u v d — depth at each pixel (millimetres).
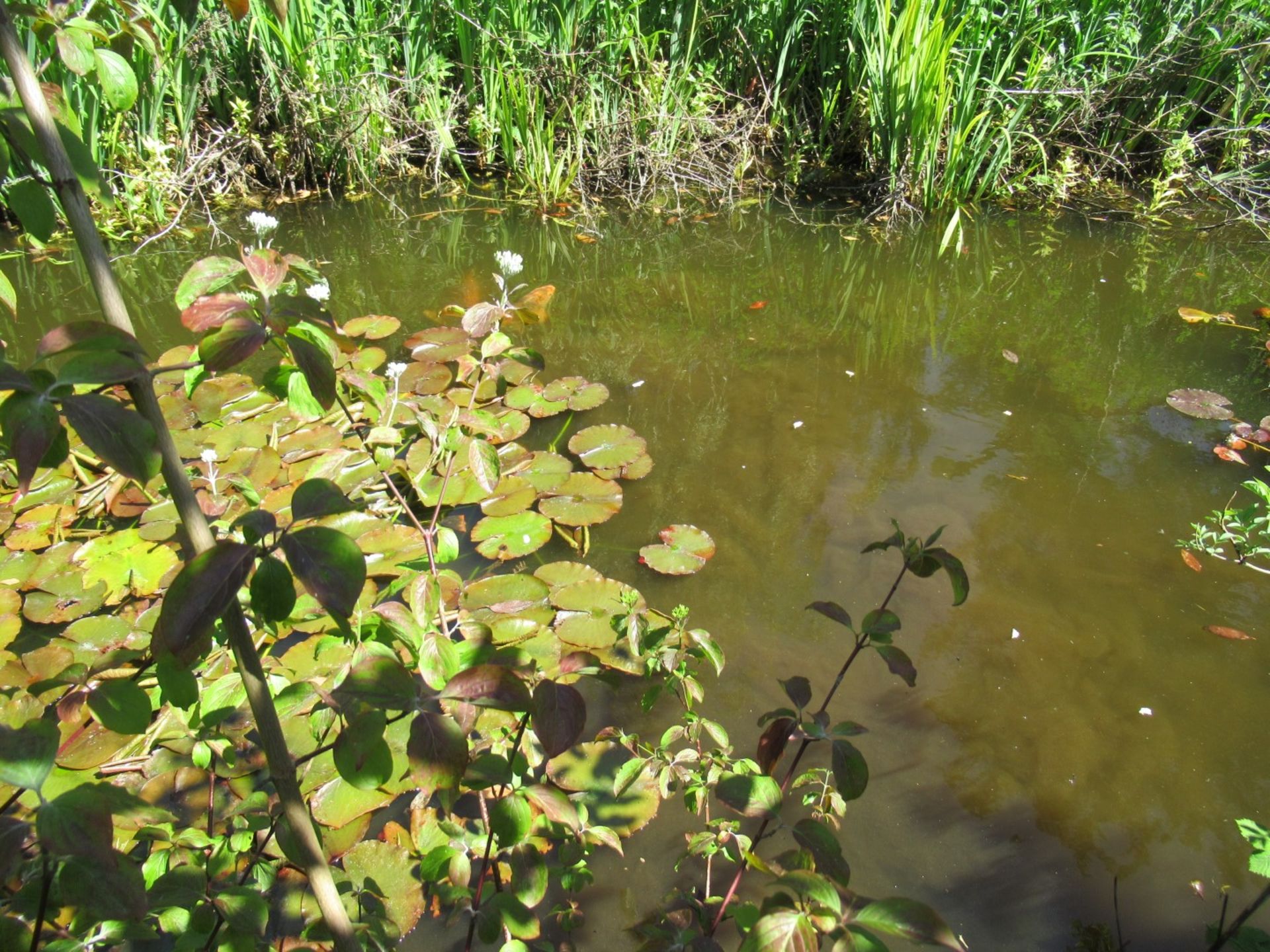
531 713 1096
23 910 1078
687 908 1739
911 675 1405
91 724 2068
